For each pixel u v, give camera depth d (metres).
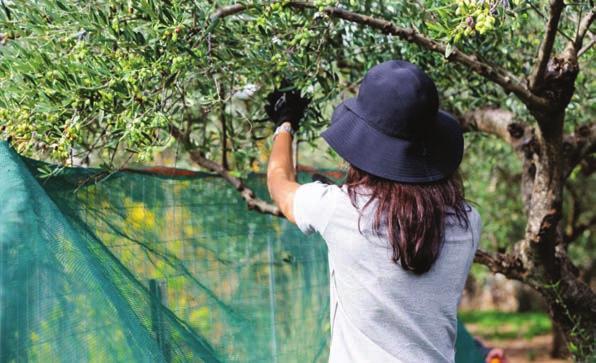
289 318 3.13
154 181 2.77
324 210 2.11
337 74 3.22
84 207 2.51
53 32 2.43
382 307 2.04
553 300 3.52
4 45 2.66
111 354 2.28
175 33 2.41
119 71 2.40
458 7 2.29
